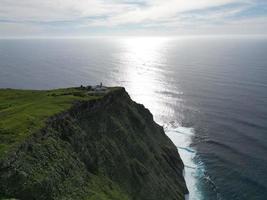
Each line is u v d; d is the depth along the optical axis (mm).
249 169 99875
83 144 63219
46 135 54812
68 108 65875
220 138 126375
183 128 140375
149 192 71000
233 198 84938
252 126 138125
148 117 100500
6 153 44469
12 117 57688
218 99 186500
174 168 92562
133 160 74812
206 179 93875
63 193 47562
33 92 91875
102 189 57406
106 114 77875
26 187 43094
